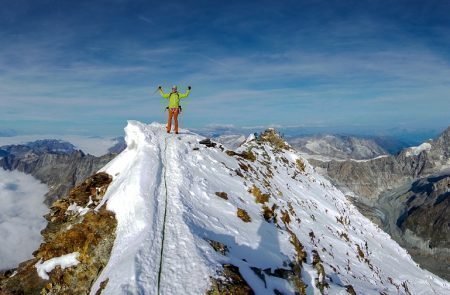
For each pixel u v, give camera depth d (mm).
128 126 35125
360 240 54531
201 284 16969
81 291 20828
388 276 48625
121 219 22797
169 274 17406
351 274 36406
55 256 22453
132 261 17562
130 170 27484
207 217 24719
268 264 22688
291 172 61781
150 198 23641
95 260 21500
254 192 33500
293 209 41375
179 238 20344
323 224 46594
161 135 35375
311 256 30031
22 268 23750
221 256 19734
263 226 27734
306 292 23078
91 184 30828
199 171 31375
